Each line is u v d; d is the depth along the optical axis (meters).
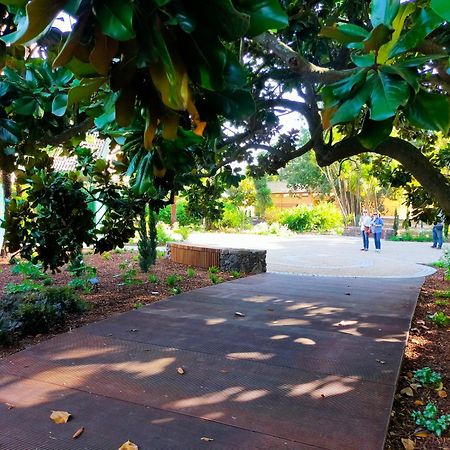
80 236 5.31
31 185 5.03
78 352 4.01
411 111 0.97
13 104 2.14
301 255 14.55
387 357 3.91
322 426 2.64
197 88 0.96
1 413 2.80
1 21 1.37
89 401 2.98
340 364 3.73
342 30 1.05
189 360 3.82
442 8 0.68
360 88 0.97
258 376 3.46
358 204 29.84
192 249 10.73
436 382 3.46
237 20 0.73
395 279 9.20
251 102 0.98
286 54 1.61
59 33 0.97
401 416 2.95
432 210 5.03
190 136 1.26
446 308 6.47
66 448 2.39
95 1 0.69
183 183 3.12
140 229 8.60
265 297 6.76
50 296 5.45
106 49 0.73
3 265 10.27
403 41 0.98
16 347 4.25
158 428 2.62
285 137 5.72
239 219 26.64
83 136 2.77
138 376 3.44
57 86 2.15
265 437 2.51
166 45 0.77
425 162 2.37
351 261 13.02
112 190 5.42
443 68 1.23
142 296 6.85
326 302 6.43
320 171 32.88
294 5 3.00
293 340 4.45
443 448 2.54
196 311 5.73
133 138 1.34
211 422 2.69
